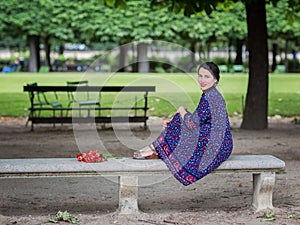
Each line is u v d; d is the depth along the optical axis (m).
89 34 33.78
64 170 5.75
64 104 18.58
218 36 33.81
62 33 33.31
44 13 33.03
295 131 13.09
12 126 14.20
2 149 10.42
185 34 33.31
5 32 34.03
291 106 18.52
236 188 7.44
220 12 32.09
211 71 6.00
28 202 6.75
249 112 13.39
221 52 40.75
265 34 13.20
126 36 33.00
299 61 39.66
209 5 11.89
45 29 33.25
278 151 10.27
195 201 6.80
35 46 35.12
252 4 13.05
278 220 5.89
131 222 5.83
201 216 6.07
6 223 5.76
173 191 7.32
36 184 7.75
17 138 11.94
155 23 32.19
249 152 10.13
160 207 6.52
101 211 6.32
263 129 13.34
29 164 5.75
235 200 6.81
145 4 32.12
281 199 6.73
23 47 43.62
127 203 6.06
